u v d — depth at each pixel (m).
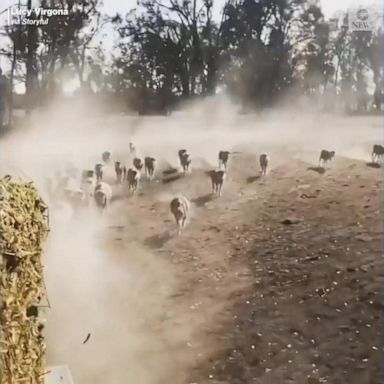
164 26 39.16
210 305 10.50
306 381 7.97
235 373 8.26
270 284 11.14
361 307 9.80
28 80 30.80
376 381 7.78
